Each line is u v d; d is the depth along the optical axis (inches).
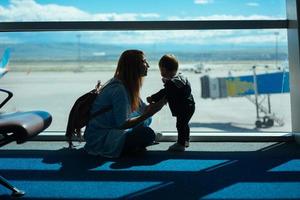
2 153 126.1
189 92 126.4
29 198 83.8
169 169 105.8
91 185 92.4
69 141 131.6
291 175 99.0
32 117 88.7
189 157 119.4
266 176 98.3
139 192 87.1
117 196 84.7
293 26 138.7
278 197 83.1
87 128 124.6
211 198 82.9
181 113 125.6
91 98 124.4
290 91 146.2
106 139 121.0
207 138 143.8
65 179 97.3
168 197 83.7
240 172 102.2
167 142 142.3
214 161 114.0
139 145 119.9
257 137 143.2
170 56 126.0
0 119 85.5
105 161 115.3
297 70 139.0
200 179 96.4
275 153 123.8
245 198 82.7
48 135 146.5
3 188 90.8
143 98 144.0
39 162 114.3
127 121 119.0
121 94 119.0
